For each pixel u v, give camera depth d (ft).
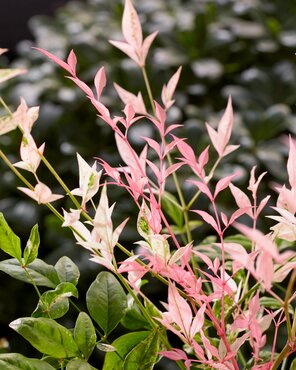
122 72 7.30
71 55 1.82
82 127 7.05
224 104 7.48
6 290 6.54
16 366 1.76
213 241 2.49
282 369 2.09
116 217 6.04
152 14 8.35
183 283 1.85
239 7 8.21
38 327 1.85
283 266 1.86
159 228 1.86
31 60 8.13
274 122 6.70
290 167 1.86
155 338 1.91
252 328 1.85
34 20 8.75
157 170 1.88
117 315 2.04
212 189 6.06
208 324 2.06
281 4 8.31
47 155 6.93
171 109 6.88
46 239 6.35
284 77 7.41
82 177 1.88
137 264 1.85
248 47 7.93
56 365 2.00
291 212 1.87
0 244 1.98
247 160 6.36
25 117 1.88
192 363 2.15
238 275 2.21
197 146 6.41
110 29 8.13
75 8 9.18
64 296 2.00
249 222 5.84
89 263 6.08
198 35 7.76
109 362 2.01
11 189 6.84
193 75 7.64
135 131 6.61
